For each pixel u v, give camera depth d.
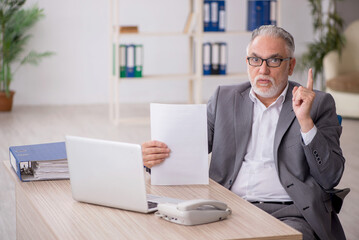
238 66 9.53
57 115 8.02
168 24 9.20
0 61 8.30
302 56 8.88
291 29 9.67
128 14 9.05
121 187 2.10
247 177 2.67
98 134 6.75
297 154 2.55
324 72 9.05
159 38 9.23
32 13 7.99
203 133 2.46
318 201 2.50
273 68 2.57
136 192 2.07
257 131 2.70
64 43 8.86
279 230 1.93
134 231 1.92
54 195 2.31
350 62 8.32
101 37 8.98
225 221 2.02
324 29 9.54
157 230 1.92
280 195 2.63
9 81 8.06
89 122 7.55
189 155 2.46
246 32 7.66
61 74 8.91
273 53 2.55
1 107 8.12
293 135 2.57
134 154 2.04
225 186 2.71
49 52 8.37
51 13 8.73
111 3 7.39
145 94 9.36
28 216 2.62
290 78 9.61
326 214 2.50
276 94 2.65
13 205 4.28
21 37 8.58
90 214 2.09
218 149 2.73
